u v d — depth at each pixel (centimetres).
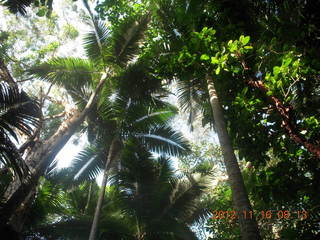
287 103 476
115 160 899
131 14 1066
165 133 977
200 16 618
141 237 873
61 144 763
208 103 781
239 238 724
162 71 602
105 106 936
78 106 971
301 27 478
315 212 586
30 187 620
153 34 962
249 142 604
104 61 933
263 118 562
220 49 523
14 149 471
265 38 536
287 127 468
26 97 514
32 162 694
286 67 466
